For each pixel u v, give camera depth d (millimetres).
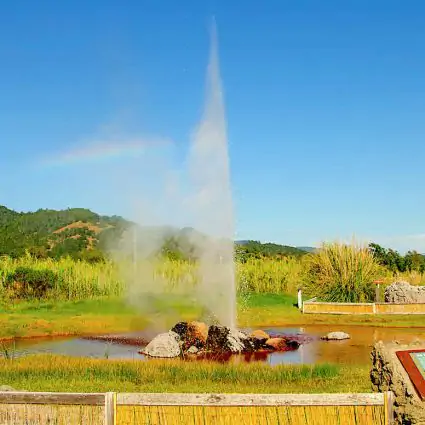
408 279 31281
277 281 30141
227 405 6680
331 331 19328
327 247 27438
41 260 32906
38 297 26969
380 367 7461
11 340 17453
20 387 10055
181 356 14680
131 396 6742
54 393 6852
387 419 6664
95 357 14414
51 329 18984
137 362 12156
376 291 24688
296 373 11094
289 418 6668
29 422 6844
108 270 30547
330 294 25859
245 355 14891
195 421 6684
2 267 28875
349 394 6711
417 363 7090
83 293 27969
